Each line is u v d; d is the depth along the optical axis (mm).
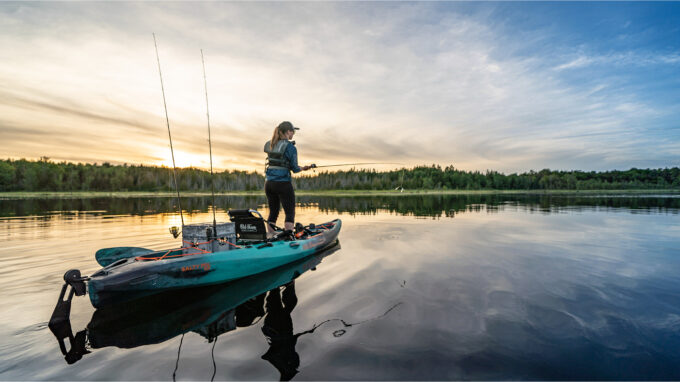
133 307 3328
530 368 2113
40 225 9930
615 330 2666
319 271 4637
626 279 4137
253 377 2041
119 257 3732
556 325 2770
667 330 2658
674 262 5039
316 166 6410
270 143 5863
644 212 13805
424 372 2074
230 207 20609
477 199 30250
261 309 3217
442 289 3764
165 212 15781
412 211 15523
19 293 3670
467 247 6363
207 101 4305
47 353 2369
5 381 1987
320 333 2652
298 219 11930
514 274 4395
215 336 2635
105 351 2400
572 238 7336
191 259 3672
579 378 2002
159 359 2279
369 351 2344
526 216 12477
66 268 4707
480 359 2221
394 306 3236
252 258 4379
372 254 5773
